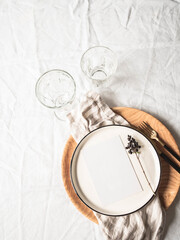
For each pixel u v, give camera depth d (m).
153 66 0.70
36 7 0.75
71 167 0.56
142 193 0.55
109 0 0.73
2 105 0.72
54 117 0.70
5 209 0.66
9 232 0.65
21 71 0.73
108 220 0.55
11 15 0.75
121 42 0.71
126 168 0.57
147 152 0.57
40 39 0.74
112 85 0.70
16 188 0.67
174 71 0.70
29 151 0.68
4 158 0.69
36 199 0.66
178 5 0.71
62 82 0.71
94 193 0.56
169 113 0.67
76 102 0.70
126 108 0.61
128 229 0.55
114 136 0.59
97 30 0.72
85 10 0.73
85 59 0.70
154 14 0.72
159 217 0.54
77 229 0.63
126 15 0.72
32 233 0.64
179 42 0.70
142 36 0.71
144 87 0.69
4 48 0.74
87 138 0.59
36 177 0.67
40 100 0.64
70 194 0.56
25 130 0.70
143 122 0.60
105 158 0.58
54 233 0.63
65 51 0.72
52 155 0.68
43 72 0.72
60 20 0.74
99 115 0.61
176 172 0.56
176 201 0.61
